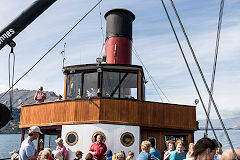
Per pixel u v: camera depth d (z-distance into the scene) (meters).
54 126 13.65
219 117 3.12
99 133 12.43
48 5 6.48
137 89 13.84
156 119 13.41
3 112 5.33
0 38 6.25
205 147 2.67
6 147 91.69
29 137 6.10
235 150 2.33
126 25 17.47
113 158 6.60
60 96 16.55
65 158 12.26
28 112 14.95
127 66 13.61
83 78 14.06
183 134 14.02
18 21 6.29
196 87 3.82
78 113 12.94
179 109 14.09
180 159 6.54
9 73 6.32
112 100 12.91
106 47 17.55
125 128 12.71
